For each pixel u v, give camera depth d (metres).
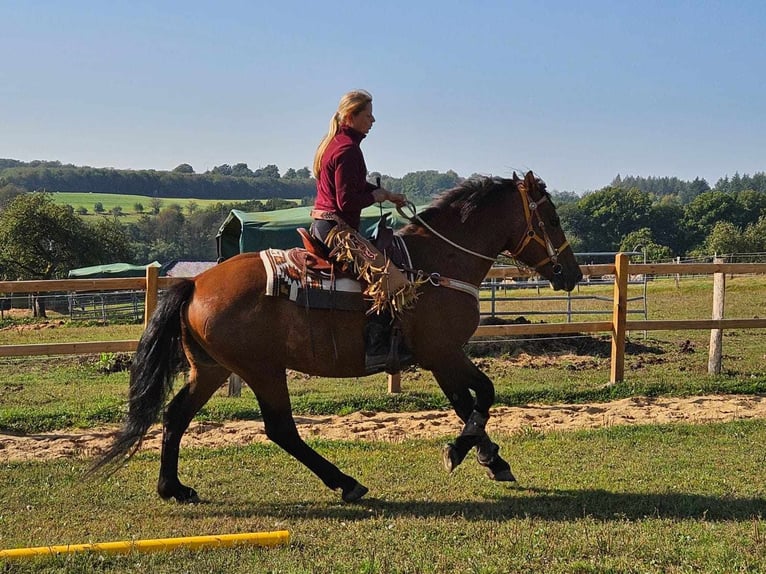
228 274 6.00
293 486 6.66
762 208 85.94
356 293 5.96
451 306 6.17
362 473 6.97
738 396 10.44
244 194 167.88
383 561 4.76
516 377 12.03
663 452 7.61
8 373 14.36
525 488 6.49
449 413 9.77
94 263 50.28
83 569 4.68
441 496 6.31
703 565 4.67
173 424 6.29
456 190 6.49
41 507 6.08
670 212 84.88
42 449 8.16
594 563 4.67
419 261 6.20
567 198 88.69
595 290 30.55
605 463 7.23
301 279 5.91
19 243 48.25
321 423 9.23
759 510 5.82
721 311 11.64
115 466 6.93
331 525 5.56
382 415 9.74
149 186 166.25
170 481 6.21
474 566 4.66
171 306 6.00
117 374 14.01
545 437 8.25
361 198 5.90
